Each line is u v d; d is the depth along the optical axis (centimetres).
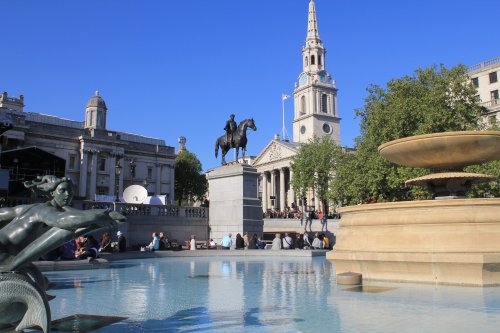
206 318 581
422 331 495
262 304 694
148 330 509
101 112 7719
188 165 8975
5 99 7469
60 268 1301
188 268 1412
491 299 705
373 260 970
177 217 2631
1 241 401
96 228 417
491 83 6066
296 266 1498
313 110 10038
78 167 7062
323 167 6044
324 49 10612
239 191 2519
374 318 572
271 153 9500
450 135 1074
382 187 3550
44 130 6800
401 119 3425
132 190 3216
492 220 887
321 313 611
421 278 913
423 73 3666
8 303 389
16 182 2902
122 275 1181
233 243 2461
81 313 621
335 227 4266
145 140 9062
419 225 937
